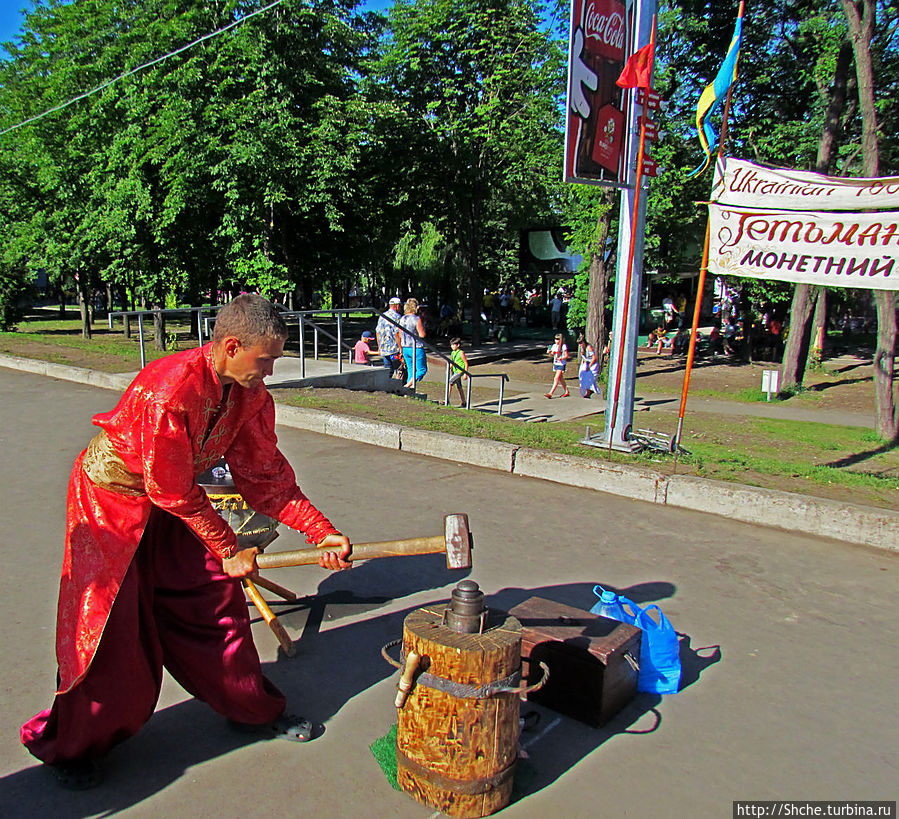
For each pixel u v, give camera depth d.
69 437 7.59
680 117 18.80
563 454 6.37
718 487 5.45
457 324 28.47
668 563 4.54
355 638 3.55
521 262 31.22
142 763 2.60
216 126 16.14
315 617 3.76
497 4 20.98
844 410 14.02
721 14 18.23
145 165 16.66
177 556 2.57
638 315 6.83
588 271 20.36
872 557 4.69
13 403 9.42
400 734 2.42
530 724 2.91
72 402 9.54
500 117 21.11
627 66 6.35
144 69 16.19
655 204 18.09
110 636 2.33
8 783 2.47
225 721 2.88
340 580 4.23
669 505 5.66
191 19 15.96
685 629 3.70
